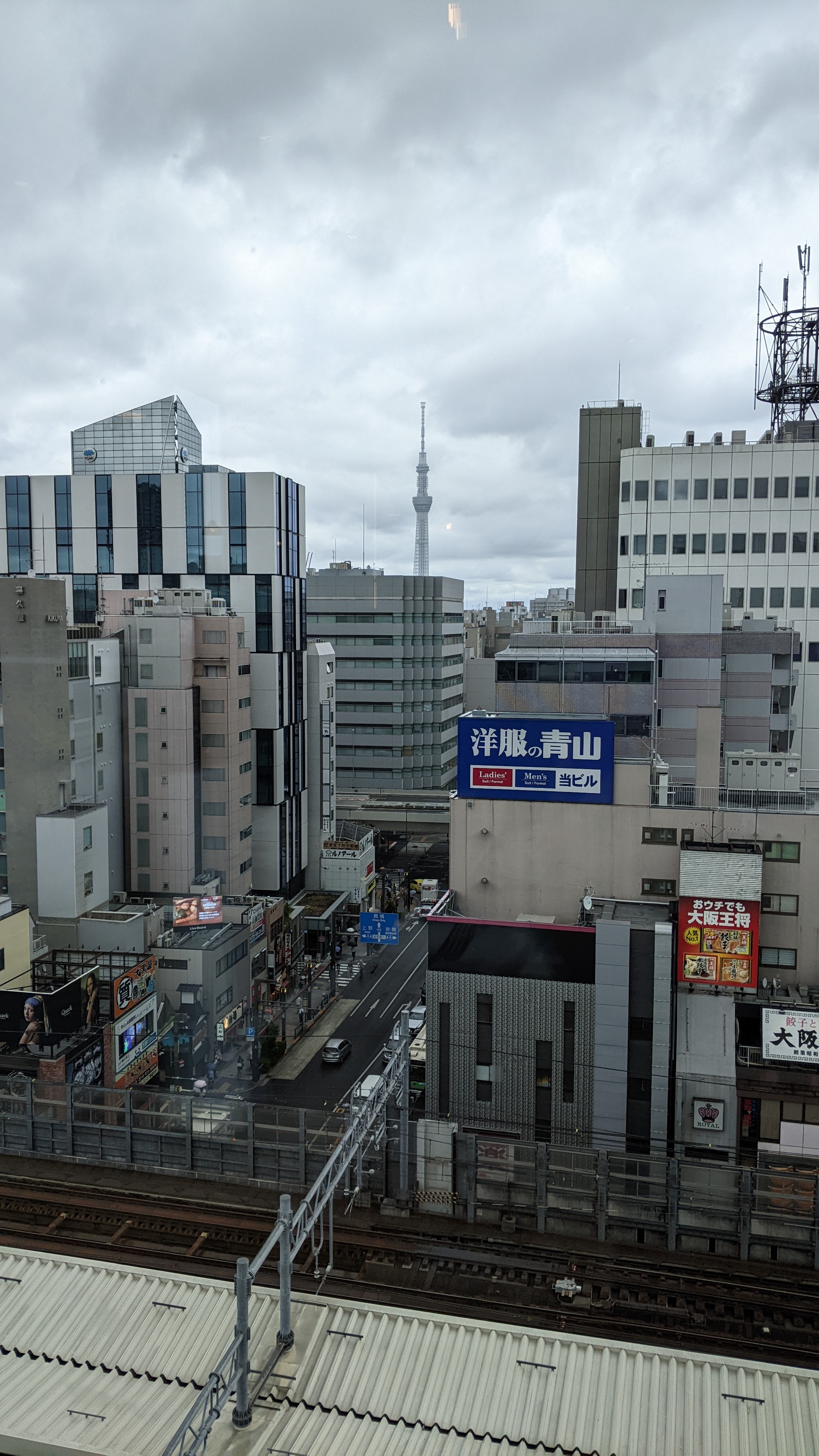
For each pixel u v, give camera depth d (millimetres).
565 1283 24109
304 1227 20719
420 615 122000
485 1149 27656
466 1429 16094
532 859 41188
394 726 120938
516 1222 27156
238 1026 61094
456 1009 37219
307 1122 28812
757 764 49906
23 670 56375
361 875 89938
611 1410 16453
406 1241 26031
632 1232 26625
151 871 71438
